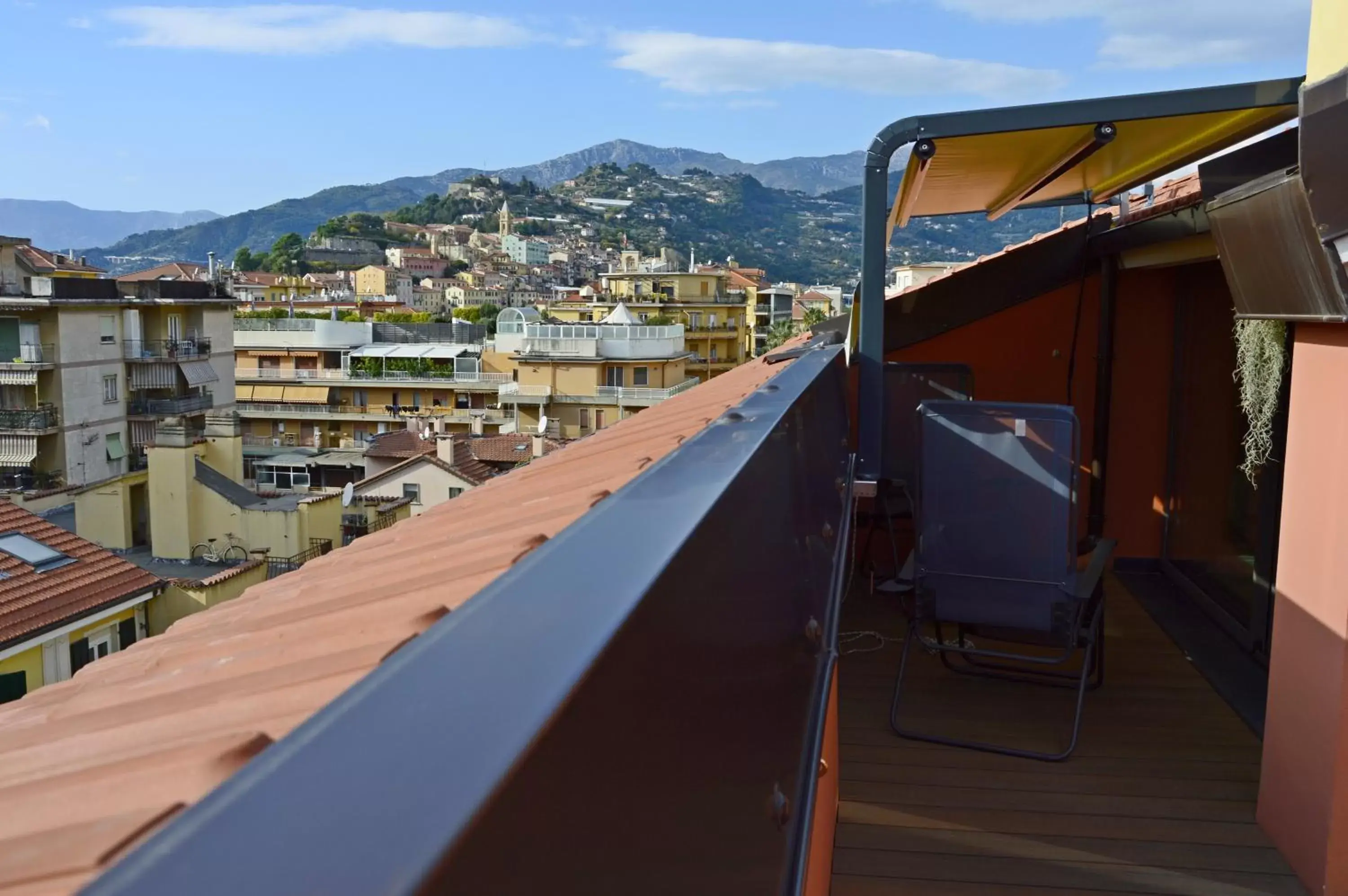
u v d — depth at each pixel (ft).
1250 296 9.80
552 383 189.88
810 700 5.60
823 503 7.97
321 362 216.13
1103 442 20.90
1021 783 11.56
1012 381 22.29
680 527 3.00
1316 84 7.73
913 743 12.64
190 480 96.89
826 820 8.90
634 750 2.14
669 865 2.31
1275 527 14.73
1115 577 20.57
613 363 191.42
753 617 4.04
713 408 11.79
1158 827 10.56
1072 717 13.41
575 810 1.72
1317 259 8.16
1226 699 13.96
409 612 4.22
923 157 12.29
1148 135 12.32
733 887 2.96
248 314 306.96
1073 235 21.68
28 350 133.69
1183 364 19.90
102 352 143.95
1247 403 13.52
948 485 11.98
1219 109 10.98
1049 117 11.47
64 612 51.80
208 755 2.64
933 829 10.53
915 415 12.07
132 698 4.33
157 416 150.51
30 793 2.68
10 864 2.15
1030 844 10.23
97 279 144.77
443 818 1.26
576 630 2.04
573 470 9.66
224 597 62.75
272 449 196.03
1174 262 17.16
